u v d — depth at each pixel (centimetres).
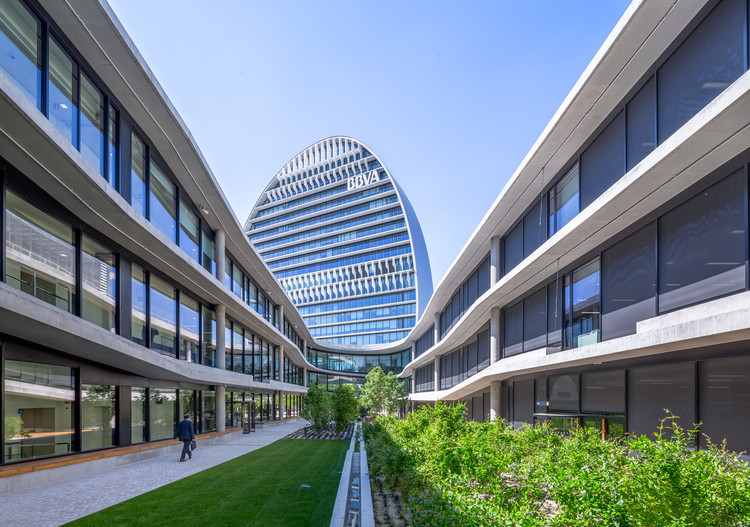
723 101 723
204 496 911
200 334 2245
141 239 1405
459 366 3572
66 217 1177
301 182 12925
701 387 961
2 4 898
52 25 1053
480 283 2712
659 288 1077
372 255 10312
